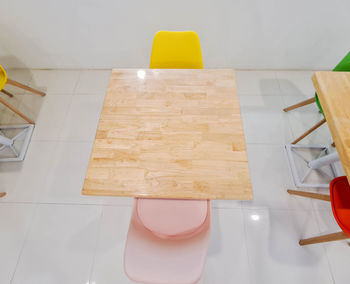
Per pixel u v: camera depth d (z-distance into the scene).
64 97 2.15
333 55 2.06
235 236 1.48
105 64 2.26
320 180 1.66
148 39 1.95
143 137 1.04
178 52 1.34
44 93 2.15
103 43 2.01
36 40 1.99
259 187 1.65
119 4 1.65
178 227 0.97
